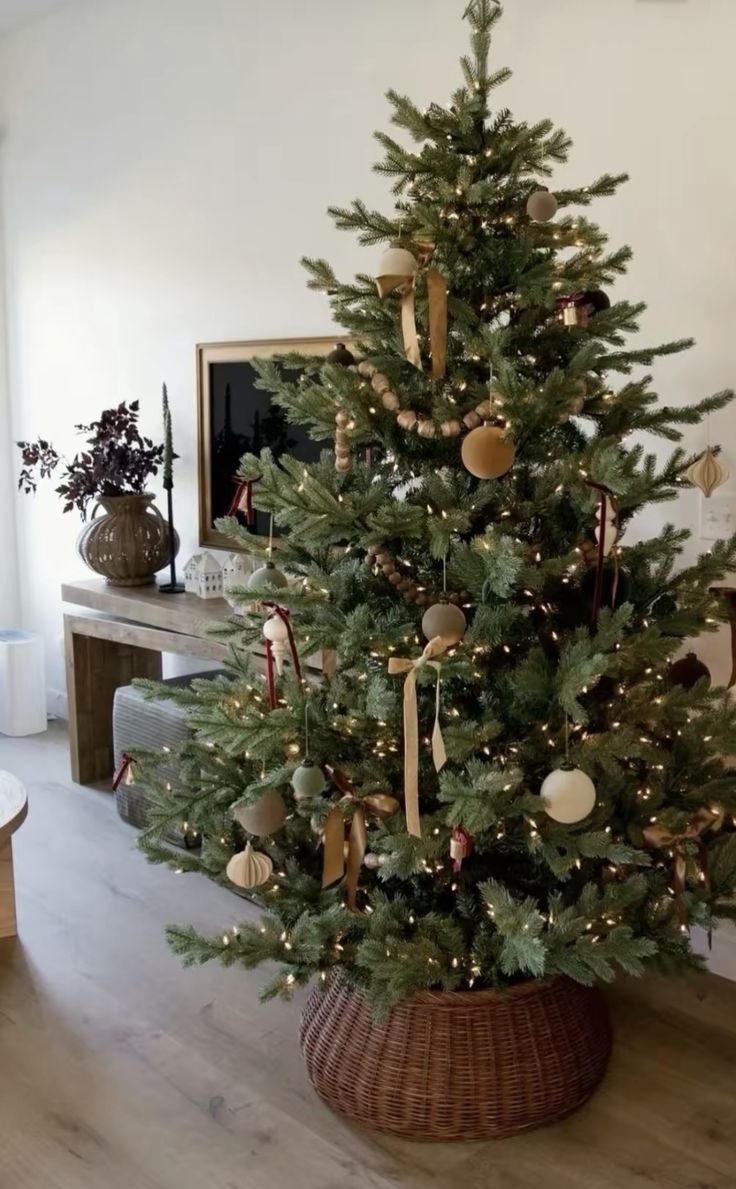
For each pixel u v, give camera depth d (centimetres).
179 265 350
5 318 436
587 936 170
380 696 165
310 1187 176
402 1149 185
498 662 182
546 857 167
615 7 231
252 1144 186
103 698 359
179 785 293
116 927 260
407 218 179
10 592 454
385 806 171
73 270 396
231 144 324
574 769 165
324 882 173
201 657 302
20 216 418
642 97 230
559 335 179
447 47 263
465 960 180
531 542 182
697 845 182
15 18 392
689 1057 212
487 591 170
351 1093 190
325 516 167
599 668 155
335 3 288
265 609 194
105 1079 203
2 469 446
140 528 340
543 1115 187
